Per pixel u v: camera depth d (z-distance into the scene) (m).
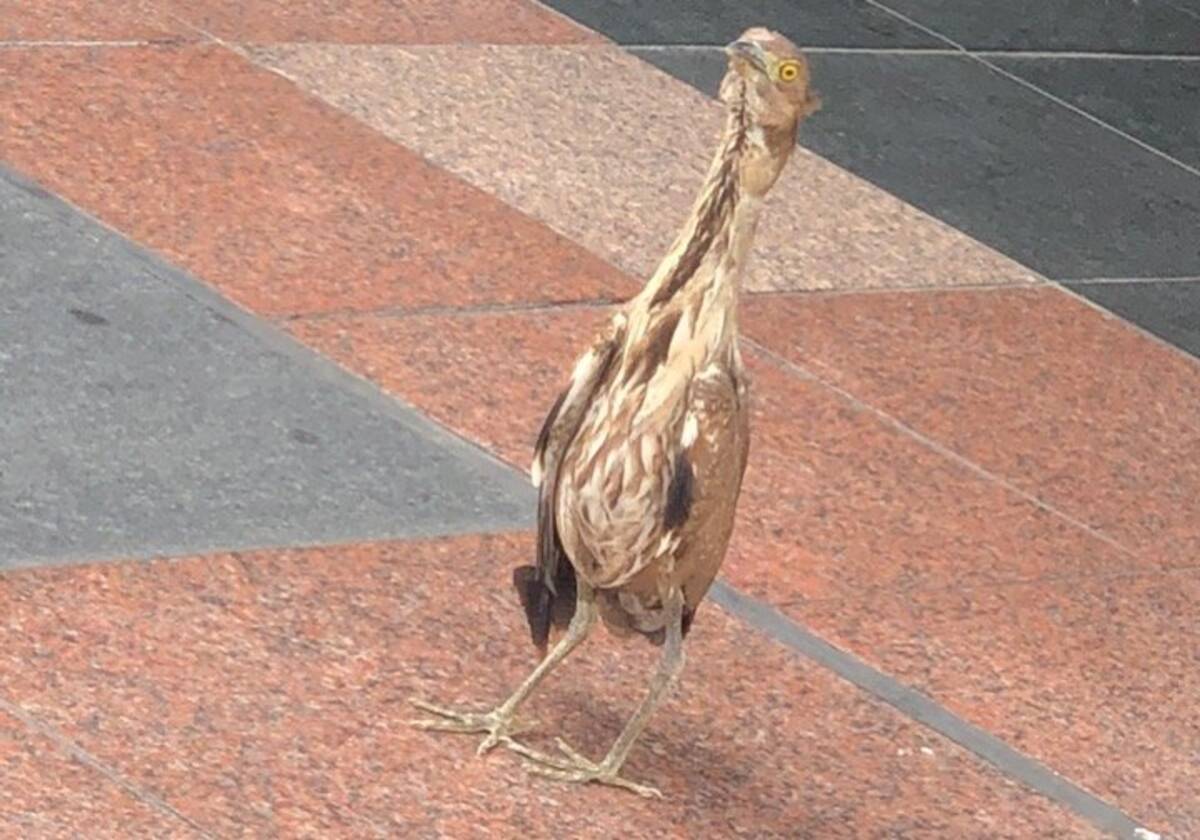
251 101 10.59
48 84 10.13
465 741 6.78
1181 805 7.62
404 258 9.70
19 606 6.78
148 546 7.26
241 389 8.31
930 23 14.81
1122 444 10.22
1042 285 11.70
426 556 7.64
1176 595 9.00
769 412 9.46
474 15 12.46
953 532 8.98
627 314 6.38
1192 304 12.05
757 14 13.91
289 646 6.97
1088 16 15.85
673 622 6.57
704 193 6.32
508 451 8.50
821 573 8.38
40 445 7.61
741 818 6.84
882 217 11.84
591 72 12.22
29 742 6.25
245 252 9.30
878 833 6.97
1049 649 8.33
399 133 10.80
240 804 6.26
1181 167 13.88
